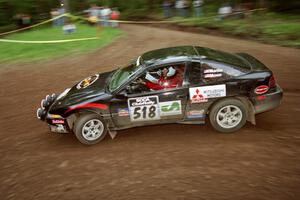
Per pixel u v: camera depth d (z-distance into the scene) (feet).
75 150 20.62
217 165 17.28
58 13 71.15
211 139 19.80
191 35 54.29
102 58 42.24
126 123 20.57
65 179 17.63
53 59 44.11
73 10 98.27
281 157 17.33
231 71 19.25
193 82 19.39
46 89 32.53
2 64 43.80
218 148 18.78
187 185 15.97
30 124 25.00
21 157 20.38
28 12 80.74
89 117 20.35
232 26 54.39
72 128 21.45
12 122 25.70
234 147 18.69
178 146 19.51
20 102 29.78
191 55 20.06
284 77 29.09
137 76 19.74
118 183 16.72
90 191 16.35
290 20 53.83
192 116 20.12
